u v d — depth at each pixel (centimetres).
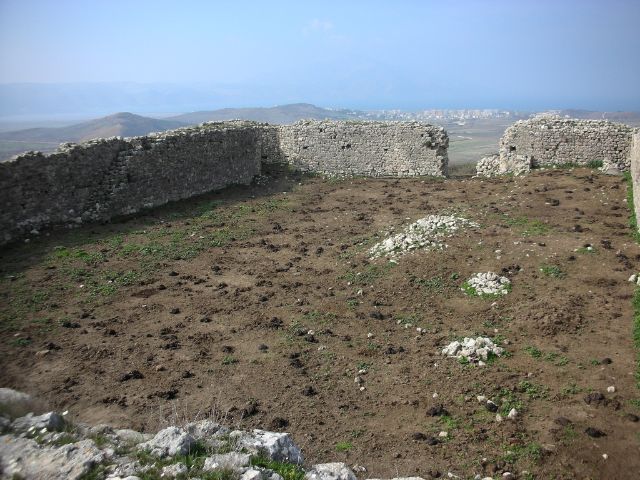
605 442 957
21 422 831
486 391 1133
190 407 1106
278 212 2711
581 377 1155
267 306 1622
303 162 3725
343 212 2686
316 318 1534
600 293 1532
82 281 1780
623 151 2919
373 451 973
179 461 736
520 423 1024
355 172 3609
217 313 1577
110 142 2514
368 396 1148
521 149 3198
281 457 796
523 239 1975
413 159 3462
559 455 931
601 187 2591
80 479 689
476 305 1557
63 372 1242
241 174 3312
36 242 2106
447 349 1305
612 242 1889
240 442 805
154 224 2431
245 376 1232
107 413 1081
